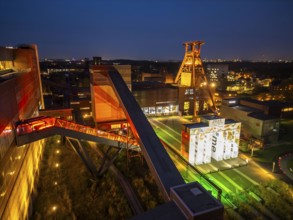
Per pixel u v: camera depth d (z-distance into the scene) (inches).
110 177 1631.4
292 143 2436.0
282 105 3024.1
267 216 1285.7
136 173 1706.4
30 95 1825.8
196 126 1925.4
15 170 1056.8
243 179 1708.9
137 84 3801.7
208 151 1947.6
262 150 2255.2
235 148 2057.1
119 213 1259.8
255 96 4724.4
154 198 1392.7
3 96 984.9
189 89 3526.1
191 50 3639.3
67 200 1352.1
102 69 2175.2
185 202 768.9
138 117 1392.7
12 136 1081.4
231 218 1251.2
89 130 1512.1
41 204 1328.7
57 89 4419.3
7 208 899.4
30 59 2057.1
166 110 3533.5
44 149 2055.9
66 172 1678.2
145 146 1191.6
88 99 3216.0
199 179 1695.4
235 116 2731.3
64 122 1389.0
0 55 1691.7
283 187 1530.5
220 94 4343.0
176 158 2036.2
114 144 1630.2
